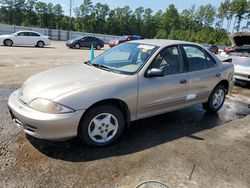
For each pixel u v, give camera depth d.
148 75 3.95
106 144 3.71
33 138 3.79
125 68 4.05
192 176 3.11
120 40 27.20
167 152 3.66
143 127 4.52
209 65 5.11
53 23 80.88
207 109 5.50
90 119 3.47
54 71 4.11
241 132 4.59
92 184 2.86
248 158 3.64
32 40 21.56
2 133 3.89
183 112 5.48
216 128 4.71
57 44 29.11
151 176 3.06
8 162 3.17
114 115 3.70
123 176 3.03
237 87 8.65
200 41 64.12
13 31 39.72
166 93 4.22
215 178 3.10
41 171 3.04
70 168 3.13
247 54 8.57
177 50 4.54
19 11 79.56
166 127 4.59
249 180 3.11
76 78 3.68
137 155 3.52
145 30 90.81
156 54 4.16
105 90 3.50
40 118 3.13
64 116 3.19
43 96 3.27
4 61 11.12
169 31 88.38
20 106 3.36
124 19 86.56
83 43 24.78
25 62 11.32
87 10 81.06
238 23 73.19
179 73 4.44
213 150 3.81
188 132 4.43
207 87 5.03
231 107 6.15
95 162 3.29
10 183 2.80
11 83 7.03
